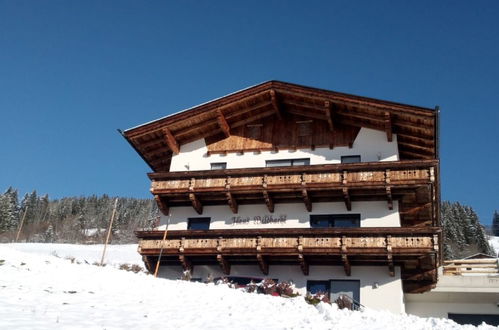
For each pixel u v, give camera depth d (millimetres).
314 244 24594
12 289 13945
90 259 51062
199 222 28641
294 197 27047
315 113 28922
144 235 27312
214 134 30656
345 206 26625
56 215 125062
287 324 13477
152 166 32875
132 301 14477
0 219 103875
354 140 27828
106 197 138250
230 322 12961
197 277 27031
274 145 29047
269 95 29094
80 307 12680
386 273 24484
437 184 26578
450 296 27203
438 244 24203
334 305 16328
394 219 25562
